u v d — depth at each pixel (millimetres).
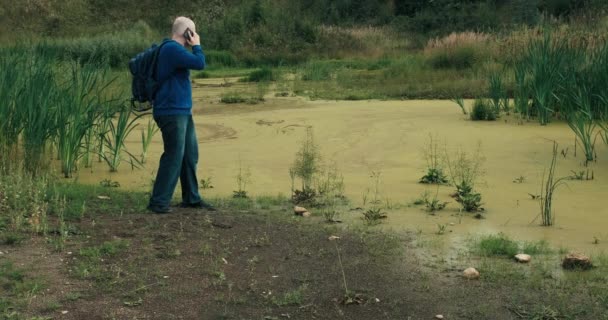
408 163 10508
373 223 7391
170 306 5207
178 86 7477
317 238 6836
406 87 20406
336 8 47906
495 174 9742
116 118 14477
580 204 8188
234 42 36000
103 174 9883
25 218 7078
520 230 7191
